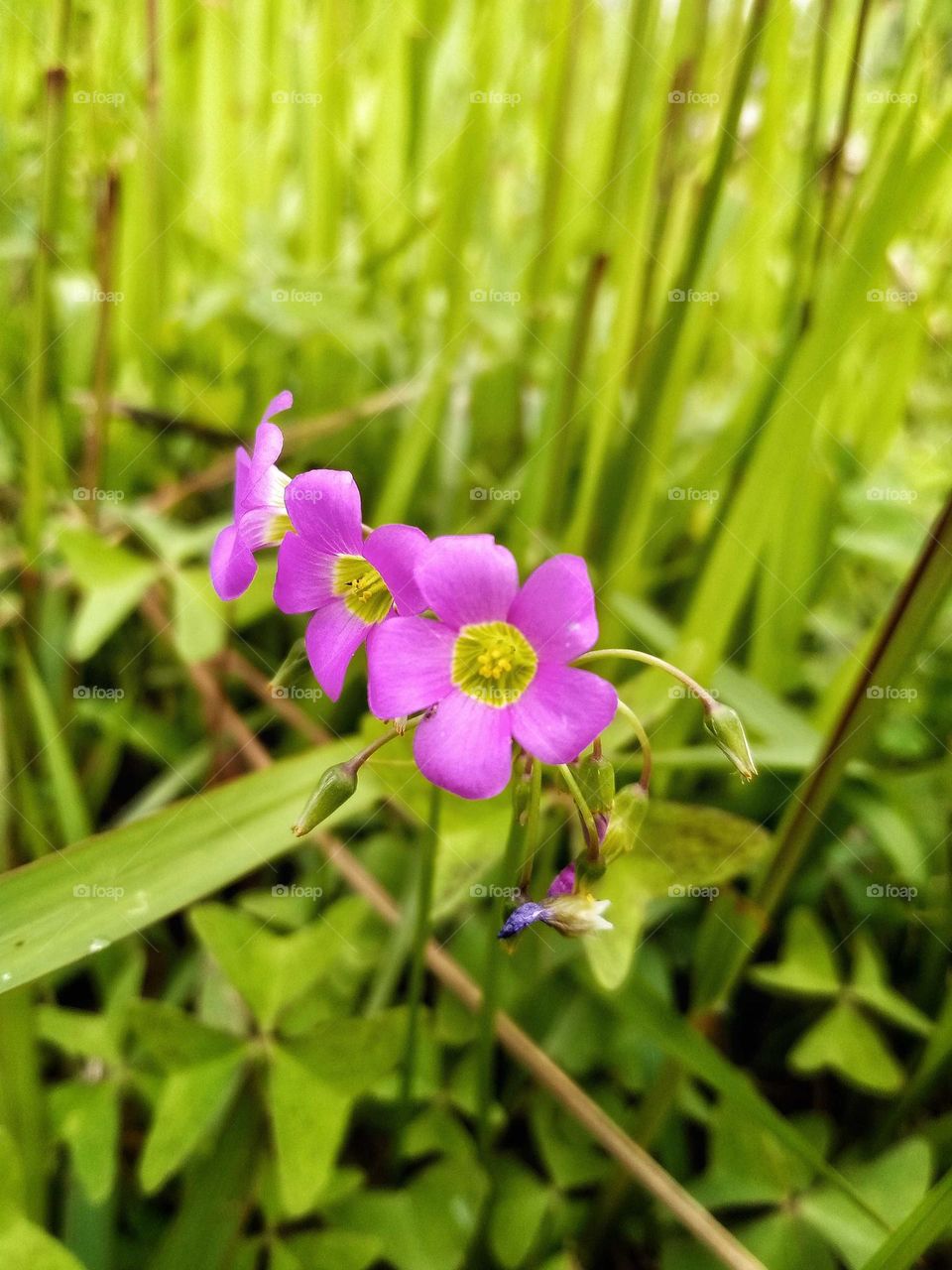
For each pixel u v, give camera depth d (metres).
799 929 0.12
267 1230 0.10
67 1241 0.10
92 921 0.08
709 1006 0.11
